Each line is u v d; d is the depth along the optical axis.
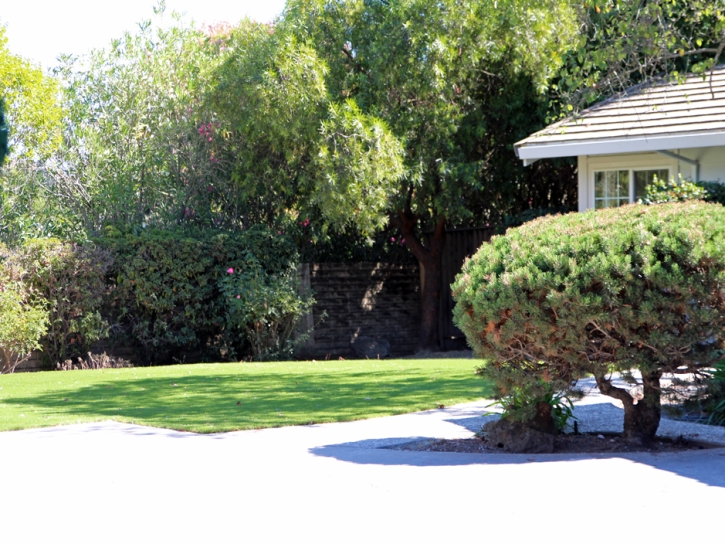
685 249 5.80
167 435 7.12
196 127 17.44
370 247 19.02
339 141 14.98
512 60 16.16
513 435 6.34
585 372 6.23
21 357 14.79
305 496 4.97
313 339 17.80
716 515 4.29
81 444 6.75
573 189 18.58
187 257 16.05
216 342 16.73
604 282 5.85
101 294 15.36
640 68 10.23
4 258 14.55
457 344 18.58
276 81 15.15
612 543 3.92
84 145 17.61
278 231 17.78
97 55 17.81
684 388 6.53
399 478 5.33
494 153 17.27
